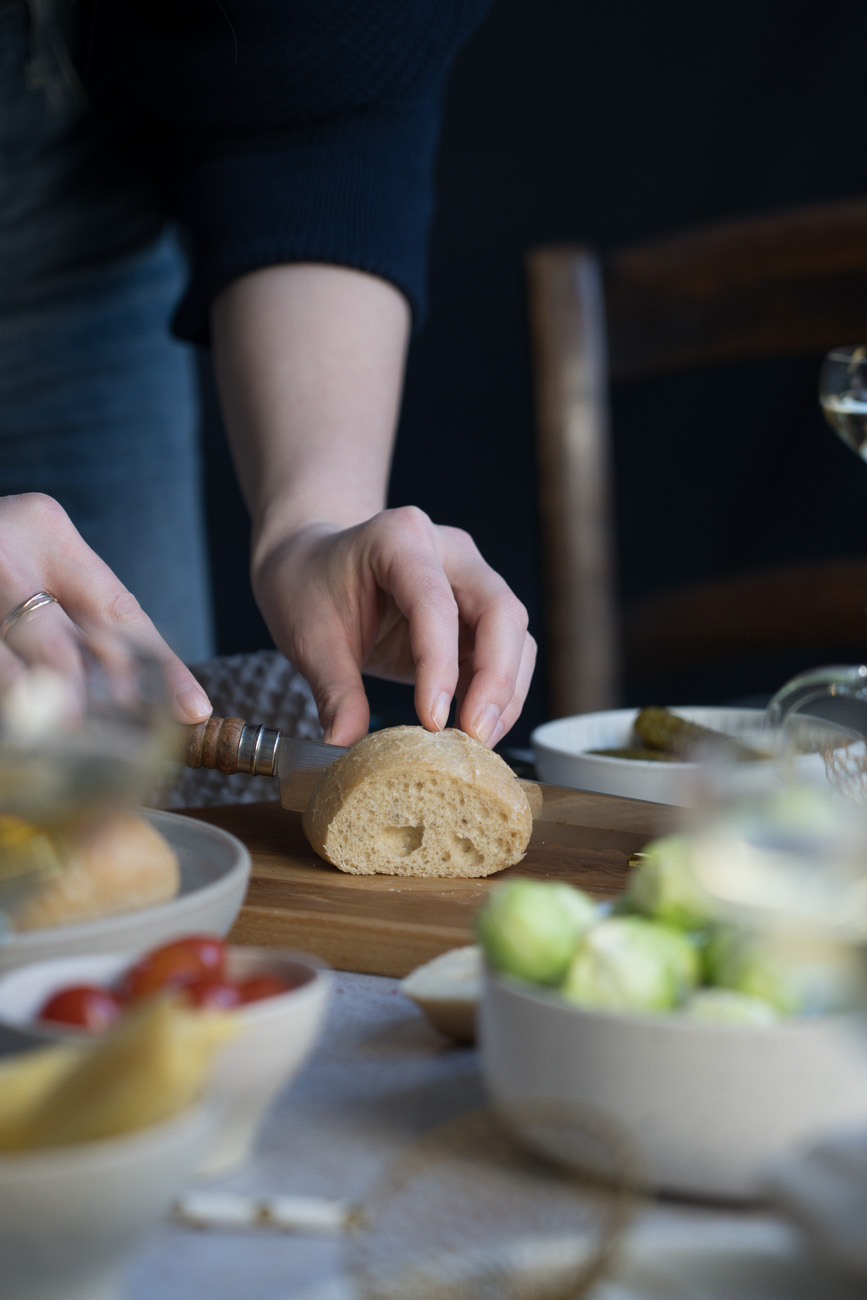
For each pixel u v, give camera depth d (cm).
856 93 271
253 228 141
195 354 277
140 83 147
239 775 118
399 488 296
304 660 115
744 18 269
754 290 183
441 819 88
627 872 91
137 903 65
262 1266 43
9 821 52
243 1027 46
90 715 51
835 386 133
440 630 102
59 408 171
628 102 275
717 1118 45
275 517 130
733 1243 41
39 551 103
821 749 92
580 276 177
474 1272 40
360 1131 53
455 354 289
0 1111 39
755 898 42
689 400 283
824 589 183
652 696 299
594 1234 41
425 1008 60
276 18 137
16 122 156
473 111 277
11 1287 39
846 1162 40
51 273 165
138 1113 38
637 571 292
